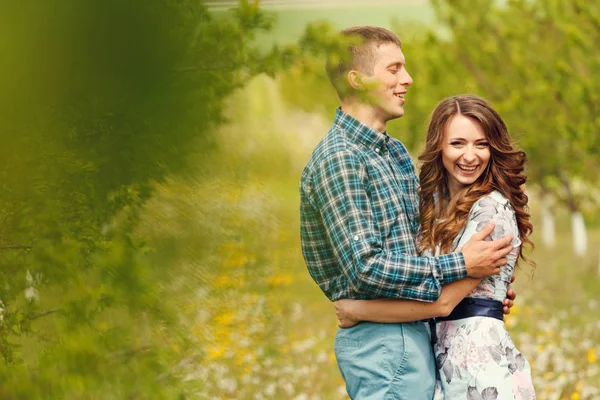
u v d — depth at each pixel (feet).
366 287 12.14
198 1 9.09
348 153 12.63
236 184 18.76
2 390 7.89
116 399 8.56
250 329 26.91
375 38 13.10
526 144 45.60
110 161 10.53
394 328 12.62
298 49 9.18
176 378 9.42
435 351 13.09
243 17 9.07
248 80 10.00
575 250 66.44
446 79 47.06
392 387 12.53
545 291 46.96
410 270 11.99
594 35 39.86
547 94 42.86
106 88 6.39
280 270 37.86
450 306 12.28
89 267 9.90
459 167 13.26
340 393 25.38
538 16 44.68
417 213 13.42
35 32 5.74
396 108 13.24
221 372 22.94
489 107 13.38
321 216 12.96
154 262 13.57
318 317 38.68
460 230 12.97
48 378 7.92
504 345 12.67
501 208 12.95
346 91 11.56
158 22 6.41
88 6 5.89
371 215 12.54
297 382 26.20
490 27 47.01
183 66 8.61
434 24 50.11
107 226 11.76
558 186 63.72
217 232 18.19
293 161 75.00
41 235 9.49
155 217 14.25
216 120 10.14
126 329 8.74
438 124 13.41
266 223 27.63
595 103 40.63
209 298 17.99
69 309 8.64
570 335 32.42
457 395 12.60
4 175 8.70
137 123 8.95
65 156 9.42
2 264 10.15
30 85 5.84
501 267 12.87
